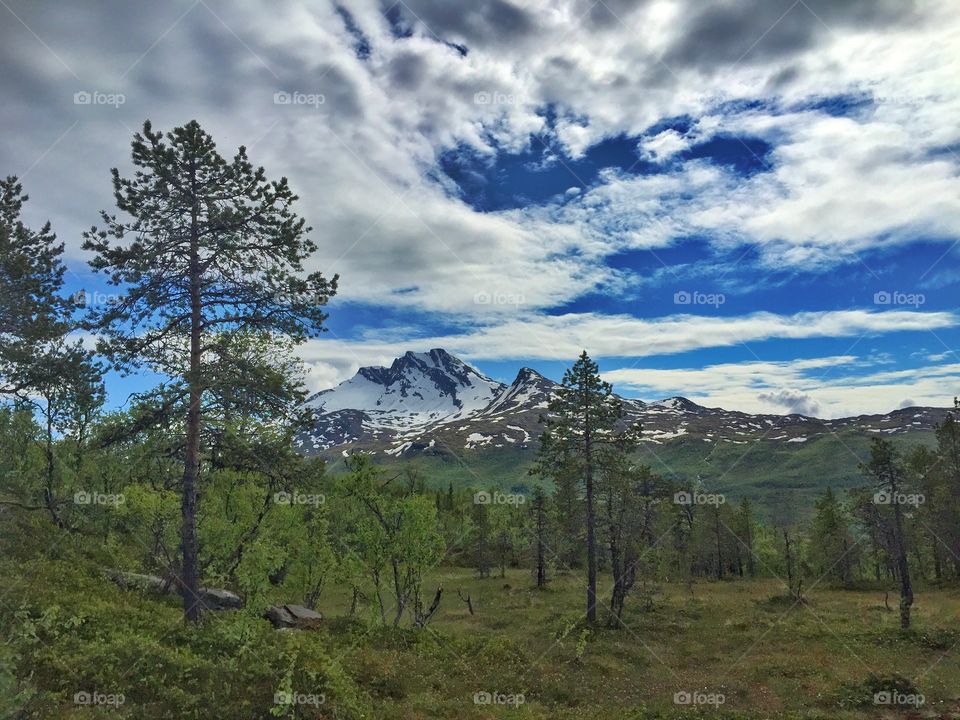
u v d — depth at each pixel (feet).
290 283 60.95
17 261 64.69
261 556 83.92
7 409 86.99
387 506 96.63
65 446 94.02
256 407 59.77
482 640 80.84
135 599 71.97
